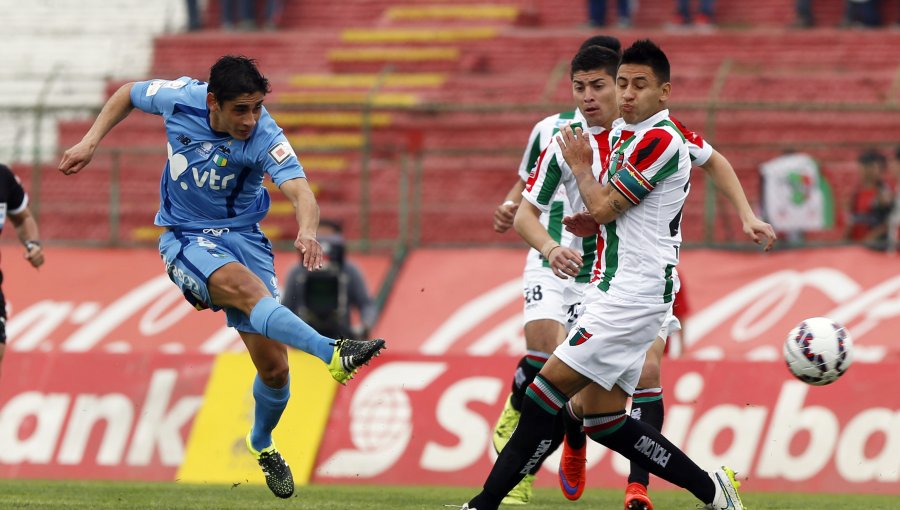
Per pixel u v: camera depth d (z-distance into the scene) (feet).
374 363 114.62
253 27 256.93
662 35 226.79
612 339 61.82
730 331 152.97
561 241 85.15
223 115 67.26
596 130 73.51
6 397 118.93
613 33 231.09
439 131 211.61
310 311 135.44
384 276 165.68
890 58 216.33
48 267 170.09
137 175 210.59
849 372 110.42
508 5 257.34
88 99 224.12
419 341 157.17
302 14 262.67
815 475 108.47
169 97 69.72
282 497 75.51
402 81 228.22
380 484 110.93
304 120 217.77
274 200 201.46
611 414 64.13
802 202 162.20
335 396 114.11
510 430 88.43
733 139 198.80
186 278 69.36
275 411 73.51
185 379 116.57
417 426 112.47
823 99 204.03
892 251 156.76
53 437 117.08
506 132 209.56
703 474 65.62
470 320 158.10
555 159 66.74
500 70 233.76
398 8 261.24
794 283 155.22
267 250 72.95
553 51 232.94
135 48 248.73
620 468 109.29
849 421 109.19
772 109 167.73
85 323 163.94
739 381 111.45
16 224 92.99
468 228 186.29
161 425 115.55
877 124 196.44
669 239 62.54
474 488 106.22
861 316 151.02
